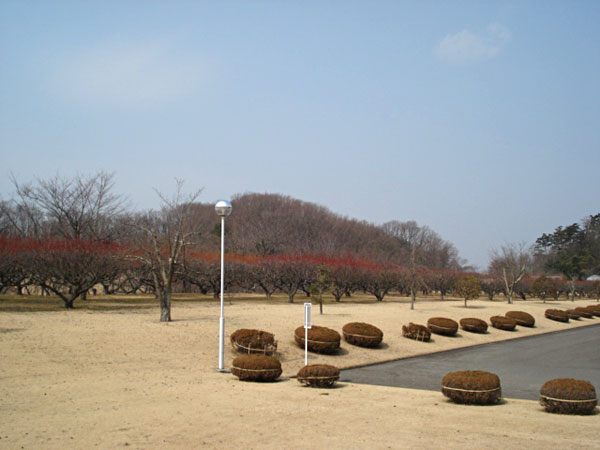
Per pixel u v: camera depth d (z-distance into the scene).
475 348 23.58
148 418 8.79
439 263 84.44
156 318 21.36
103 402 10.02
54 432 7.75
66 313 21.88
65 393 10.77
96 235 34.53
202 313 24.09
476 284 36.56
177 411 9.38
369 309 31.02
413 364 18.84
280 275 37.00
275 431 8.10
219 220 64.06
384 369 17.64
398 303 38.38
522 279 55.81
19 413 8.91
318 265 37.16
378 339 20.94
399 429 8.41
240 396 11.11
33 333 16.56
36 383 11.67
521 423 9.02
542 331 31.19
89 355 14.75
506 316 32.25
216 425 8.41
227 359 16.27
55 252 24.66
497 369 17.95
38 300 28.91
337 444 7.40
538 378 16.22
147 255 26.48
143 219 41.75
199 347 17.05
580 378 16.23
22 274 28.19
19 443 7.12
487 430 8.43
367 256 57.91
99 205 37.19
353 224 83.69
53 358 14.08
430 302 41.12
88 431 7.86
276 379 13.95
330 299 42.06
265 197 78.44
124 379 12.63
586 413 9.90
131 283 37.84
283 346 18.84
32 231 39.53
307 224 72.56
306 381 13.12
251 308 27.72
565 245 92.75
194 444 7.28
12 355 13.94
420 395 12.36
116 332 17.59
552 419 9.42
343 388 13.13
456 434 8.12
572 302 51.59
